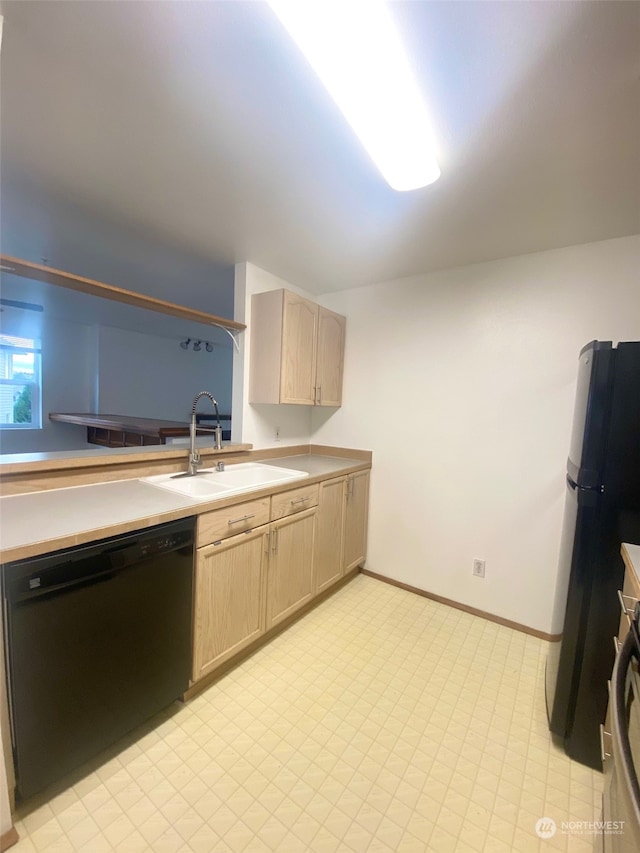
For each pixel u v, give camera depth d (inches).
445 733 60.2
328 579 97.4
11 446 190.7
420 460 103.2
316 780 51.8
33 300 158.1
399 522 107.7
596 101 42.6
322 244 84.0
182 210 72.1
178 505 59.7
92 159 57.7
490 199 63.7
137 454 77.8
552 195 62.1
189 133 51.2
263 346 97.3
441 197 63.6
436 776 53.0
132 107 46.9
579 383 63.4
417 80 40.3
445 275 97.4
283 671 73.2
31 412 201.3
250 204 68.7
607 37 35.3
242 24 35.8
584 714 54.9
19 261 59.2
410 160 53.6
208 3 34.0
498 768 54.5
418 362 102.6
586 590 54.6
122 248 91.2
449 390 97.6
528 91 41.6
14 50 39.6
